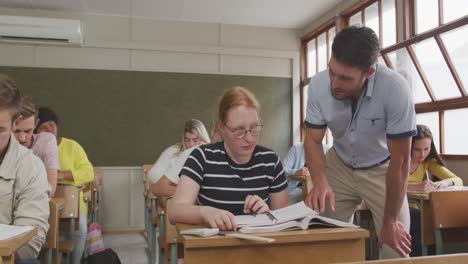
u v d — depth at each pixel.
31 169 1.38
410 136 1.59
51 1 5.00
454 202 2.35
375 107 1.64
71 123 5.30
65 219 2.33
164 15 5.49
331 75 1.46
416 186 2.77
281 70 5.91
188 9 5.27
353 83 1.43
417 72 3.83
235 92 1.33
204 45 5.71
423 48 3.73
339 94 1.50
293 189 4.50
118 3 5.06
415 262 0.78
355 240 1.08
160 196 2.61
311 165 1.80
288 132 5.87
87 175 2.97
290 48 5.94
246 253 1.00
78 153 3.00
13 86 1.25
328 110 1.73
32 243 1.31
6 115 1.24
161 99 5.55
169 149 3.02
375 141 1.75
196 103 5.64
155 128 5.52
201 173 1.33
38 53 5.25
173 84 5.59
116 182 5.40
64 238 2.41
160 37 5.60
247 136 1.29
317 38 5.67
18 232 1.05
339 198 1.97
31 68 5.22
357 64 1.36
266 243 1.00
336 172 1.98
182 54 5.64
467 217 2.36
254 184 1.37
